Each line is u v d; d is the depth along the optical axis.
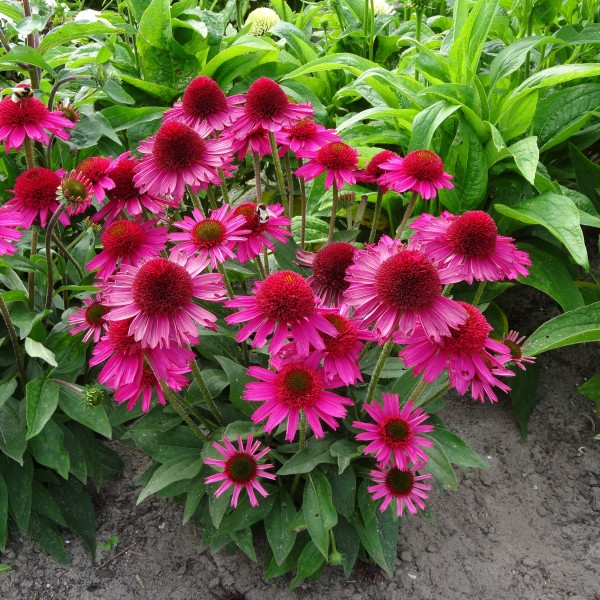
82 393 0.66
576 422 0.89
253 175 1.17
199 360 0.72
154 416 0.67
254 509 0.63
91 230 0.82
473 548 0.76
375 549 0.63
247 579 0.71
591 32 0.94
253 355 0.73
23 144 0.74
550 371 0.95
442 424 0.70
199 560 0.74
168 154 0.57
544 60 1.03
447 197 0.90
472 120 0.86
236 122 0.65
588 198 0.90
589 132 0.97
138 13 1.11
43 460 0.68
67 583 0.72
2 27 0.94
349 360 0.53
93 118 0.83
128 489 0.81
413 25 1.26
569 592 0.71
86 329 0.64
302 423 0.57
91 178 0.63
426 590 0.71
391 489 0.58
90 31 0.86
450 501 0.81
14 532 0.76
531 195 0.89
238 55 1.11
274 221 0.61
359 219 0.79
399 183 0.63
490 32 1.10
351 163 0.67
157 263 0.48
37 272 0.73
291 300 0.48
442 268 0.50
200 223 0.58
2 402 0.66
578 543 0.76
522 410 0.88
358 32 1.21
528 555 0.75
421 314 0.46
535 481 0.83
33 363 0.74
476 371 0.49
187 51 1.10
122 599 0.70
